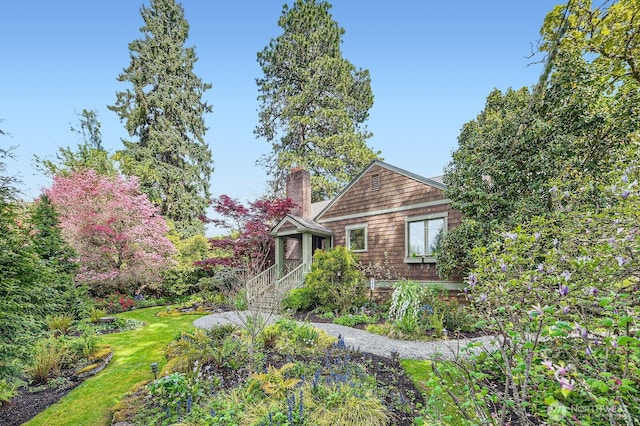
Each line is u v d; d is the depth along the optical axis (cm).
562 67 696
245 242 1367
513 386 210
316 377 393
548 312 216
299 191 1469
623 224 343
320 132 2280
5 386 420
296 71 2264
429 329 702
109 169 1919
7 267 450
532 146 719
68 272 919
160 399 375
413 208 1091
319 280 1025
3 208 465
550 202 662
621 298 239
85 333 652
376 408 328
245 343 549
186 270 1512
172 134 2311
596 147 714
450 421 290
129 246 1277
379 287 1128
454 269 891
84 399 427
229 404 339
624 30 530
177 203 2275
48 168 1792
